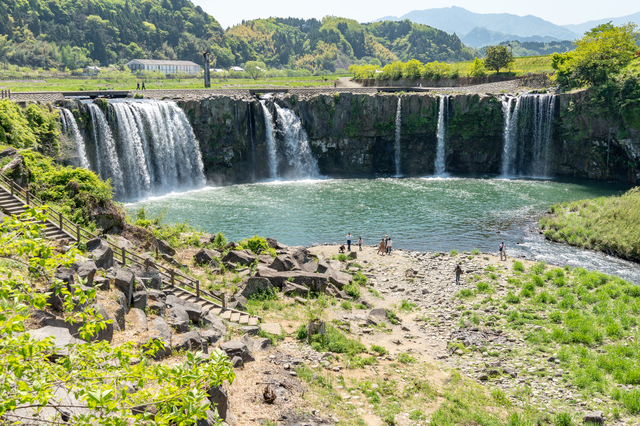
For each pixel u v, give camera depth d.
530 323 30.61
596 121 81.12
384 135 90.25
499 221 58.72
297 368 21.64
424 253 47.62
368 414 18.91
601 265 44.00
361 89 97.38
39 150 53.53
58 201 33.38
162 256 34.12
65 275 18.17
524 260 45.34
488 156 90.69
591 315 31.34
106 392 7.43
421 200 68.94
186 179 77.06
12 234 8.16
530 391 22.33
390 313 31.77
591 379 23.42
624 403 21.19
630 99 76.69
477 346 27.42
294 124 86.62
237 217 59.06
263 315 28.53
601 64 82.12
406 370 23.66
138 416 8.02
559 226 54.12
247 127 82.56
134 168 69.25
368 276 40.66
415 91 102.62
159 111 72.00
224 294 29.30
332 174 91.38
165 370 8.38
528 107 85.94
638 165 78.94
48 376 7.91
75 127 60.88
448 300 35.19
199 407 8.15
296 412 17.72
